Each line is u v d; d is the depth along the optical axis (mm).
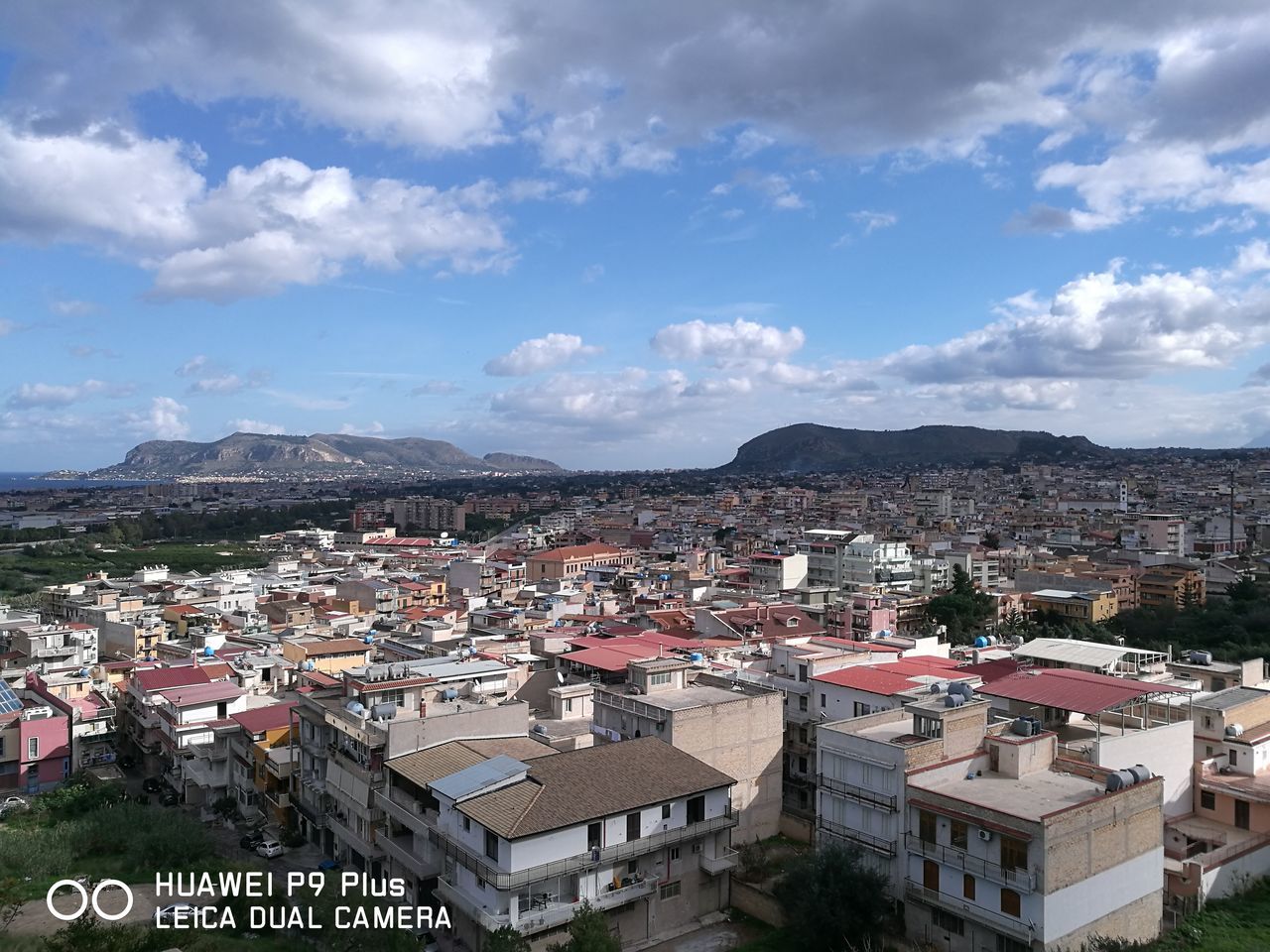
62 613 178125
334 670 119438
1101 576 198875
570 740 80875
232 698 101688
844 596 173500
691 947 63781
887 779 62812
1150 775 60719
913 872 60594
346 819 76812
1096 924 55875
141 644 154750
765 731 79750
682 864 67188
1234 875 64500
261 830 86375
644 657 96688
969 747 65875
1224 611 169000
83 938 55031
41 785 102375
